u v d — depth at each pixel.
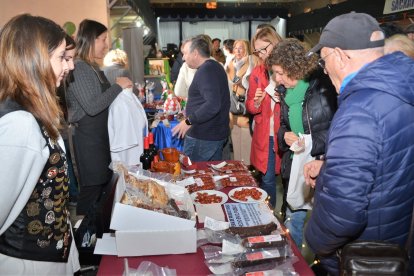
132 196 1.13
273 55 1.74
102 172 2.42
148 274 0.98
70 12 3.73
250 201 1.48
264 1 10.35
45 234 1.01
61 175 1.04
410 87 0.93
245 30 12.27
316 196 1.09
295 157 1.79
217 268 1.01
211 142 2.53
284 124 2.02
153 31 9.20
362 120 0.92
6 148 0.87
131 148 2.18
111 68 3.15
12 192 0.89
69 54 1.13
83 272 1.40
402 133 0.93
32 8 3.68
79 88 2.13
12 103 0.92
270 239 1.07
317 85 1.69
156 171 1.68
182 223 1.09
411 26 2.05
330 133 1.00
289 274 0.99
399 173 0.95
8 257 0.96
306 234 1.15
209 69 2.35
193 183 1.67
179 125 2.52
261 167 2.51
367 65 0.98
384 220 0.99
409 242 1.05
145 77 5.26
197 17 11.95
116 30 5.16
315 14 8.05
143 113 2.28
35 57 0.92
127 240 1.06
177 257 1.09
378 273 0.85
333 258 1.14
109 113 2.15
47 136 0.97
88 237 1.37
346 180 0.93
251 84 2.52
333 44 1.01
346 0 6.24
